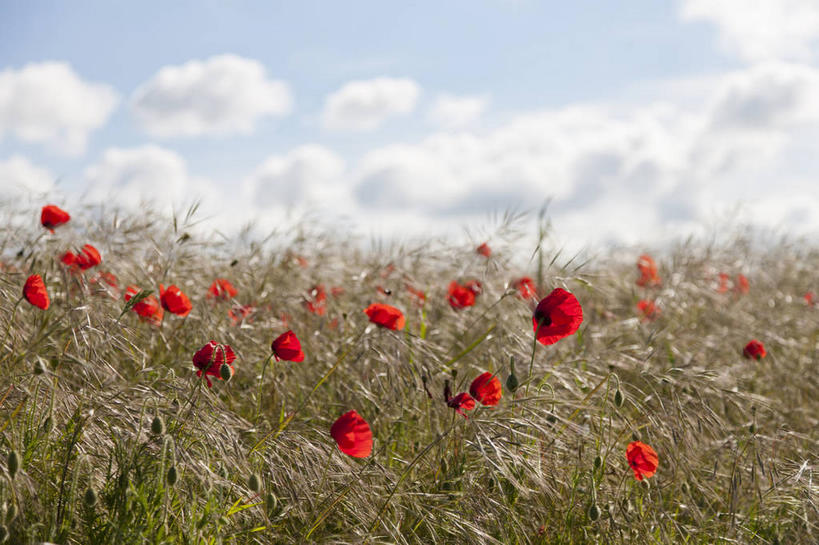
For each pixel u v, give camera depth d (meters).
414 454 2.79
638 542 2.60
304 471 2.53
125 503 2.38
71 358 2.51
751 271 5.01
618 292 4.29
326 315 3.35
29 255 2.96
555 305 2.63
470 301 3.25
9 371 2.53
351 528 2.50
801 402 3.27
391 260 3.61
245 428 2.62
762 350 3.19
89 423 2.46
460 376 3.07
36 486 2.39
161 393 2.54
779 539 2.62
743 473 2.76
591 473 2.62
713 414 2.71
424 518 2.53
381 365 2.90
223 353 2.56
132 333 2.68
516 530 2.54
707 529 2.67
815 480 2.68
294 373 3.02
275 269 3.52
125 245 3.20
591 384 2.87
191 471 2.47
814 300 4.70
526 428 2.62
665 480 2.78
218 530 2.39
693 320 3.97
